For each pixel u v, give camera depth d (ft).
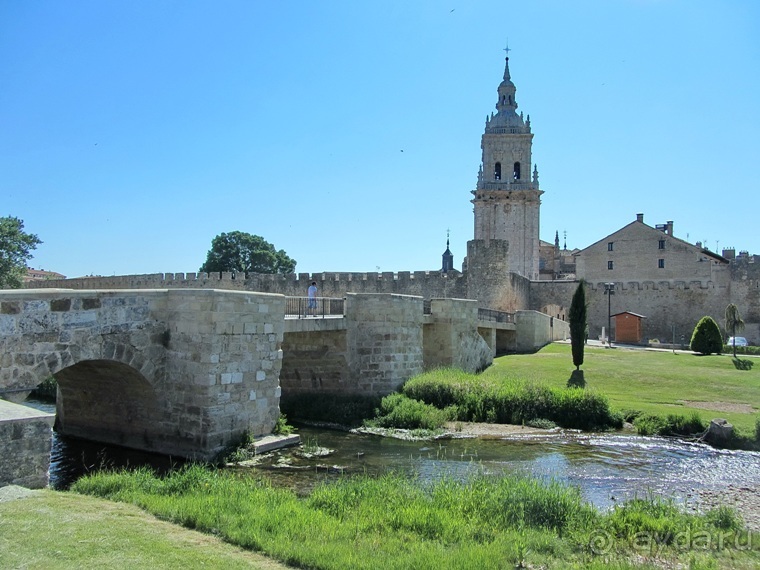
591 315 227.20
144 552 27.07
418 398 86.33
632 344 184.55
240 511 35.99
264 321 62.85
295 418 82.43
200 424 55.62
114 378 59.72
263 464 55.93
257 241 286.66
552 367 113.29
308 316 90.27
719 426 70.13
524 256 270.05
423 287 178.60
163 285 204.03
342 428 76.84
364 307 87.35
